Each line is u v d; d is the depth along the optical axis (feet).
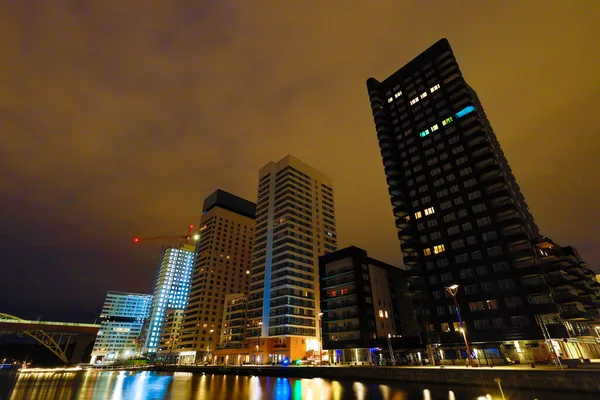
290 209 387.75
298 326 321.73
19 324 651.66
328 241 411.75
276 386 171.53
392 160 285.84
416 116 291.99
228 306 419.13
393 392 130.93
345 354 255.70
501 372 125.80
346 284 276.00
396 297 299.79
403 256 244.63
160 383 216.33
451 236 223.71
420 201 251.60
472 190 228.02
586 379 107.76
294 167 425.69
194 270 547.08
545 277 194.18
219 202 594.24
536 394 111.24
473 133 246.68
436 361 201.16
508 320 183.21
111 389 182.29
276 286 347.77
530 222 242.37
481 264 204.44
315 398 122.83
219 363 386.32
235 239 565.12
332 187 466.29
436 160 257.55
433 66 306.35
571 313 189.37
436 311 211.41
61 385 216.74
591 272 288.30
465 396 114.93
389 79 336.49
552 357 157.69
